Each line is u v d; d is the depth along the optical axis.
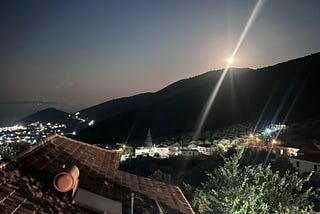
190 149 84.00
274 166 44.94
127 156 84.44
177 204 12.28
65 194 8.23
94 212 8.15
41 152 11.14
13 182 7.68
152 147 89.75
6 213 6.11
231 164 16.02
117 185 11.76
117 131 139.50
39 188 8.02
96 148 16.05
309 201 16.17
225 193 14.77
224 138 90.75
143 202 10.91
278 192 15.57
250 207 14.57
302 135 77.56
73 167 8.75
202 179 39.50
